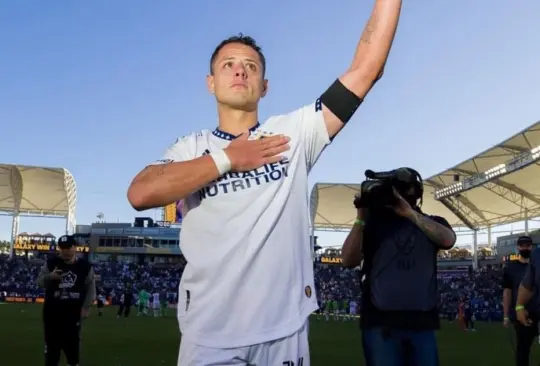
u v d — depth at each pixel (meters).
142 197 2.17
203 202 2.35
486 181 46.91
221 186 2.33
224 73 2.59
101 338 17.64
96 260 76.00
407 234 4.26
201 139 2.59
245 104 2.58
